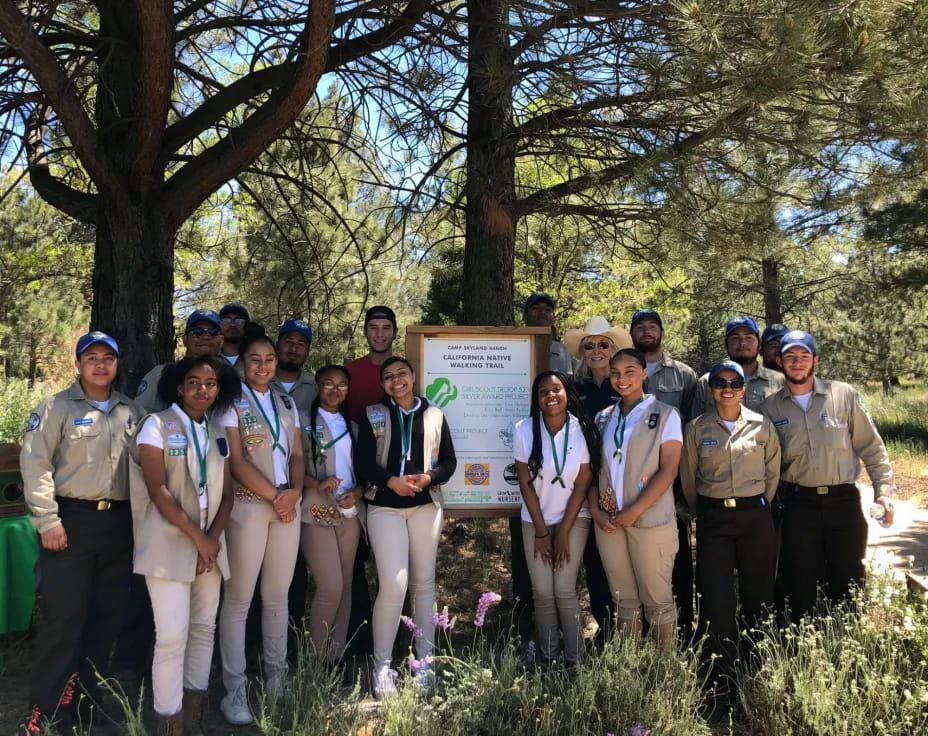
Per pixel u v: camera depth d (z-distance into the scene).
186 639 3.58
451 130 6.64
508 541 7.46
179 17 6.10
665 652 3.88
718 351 26.17
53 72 4.62
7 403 12.13
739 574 4.37
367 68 6.14
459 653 4.87
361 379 5.13
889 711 3.42
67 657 3.72
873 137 4.91
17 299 20.23
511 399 4.99
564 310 13.66
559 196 6.39
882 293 16.38
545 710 3.58
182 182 5.47
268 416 4.11
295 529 4.15
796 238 6.08
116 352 3.82
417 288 13.96
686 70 4.41
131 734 3.20
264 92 6.08
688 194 5.12
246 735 3.80
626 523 4.16
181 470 3.60
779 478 4.54
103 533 3.77
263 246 9.63
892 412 18.58
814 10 3.73
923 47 3.82
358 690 3.64
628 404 4.41
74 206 6.23
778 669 3.68
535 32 5.11
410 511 4.45
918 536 7.64
